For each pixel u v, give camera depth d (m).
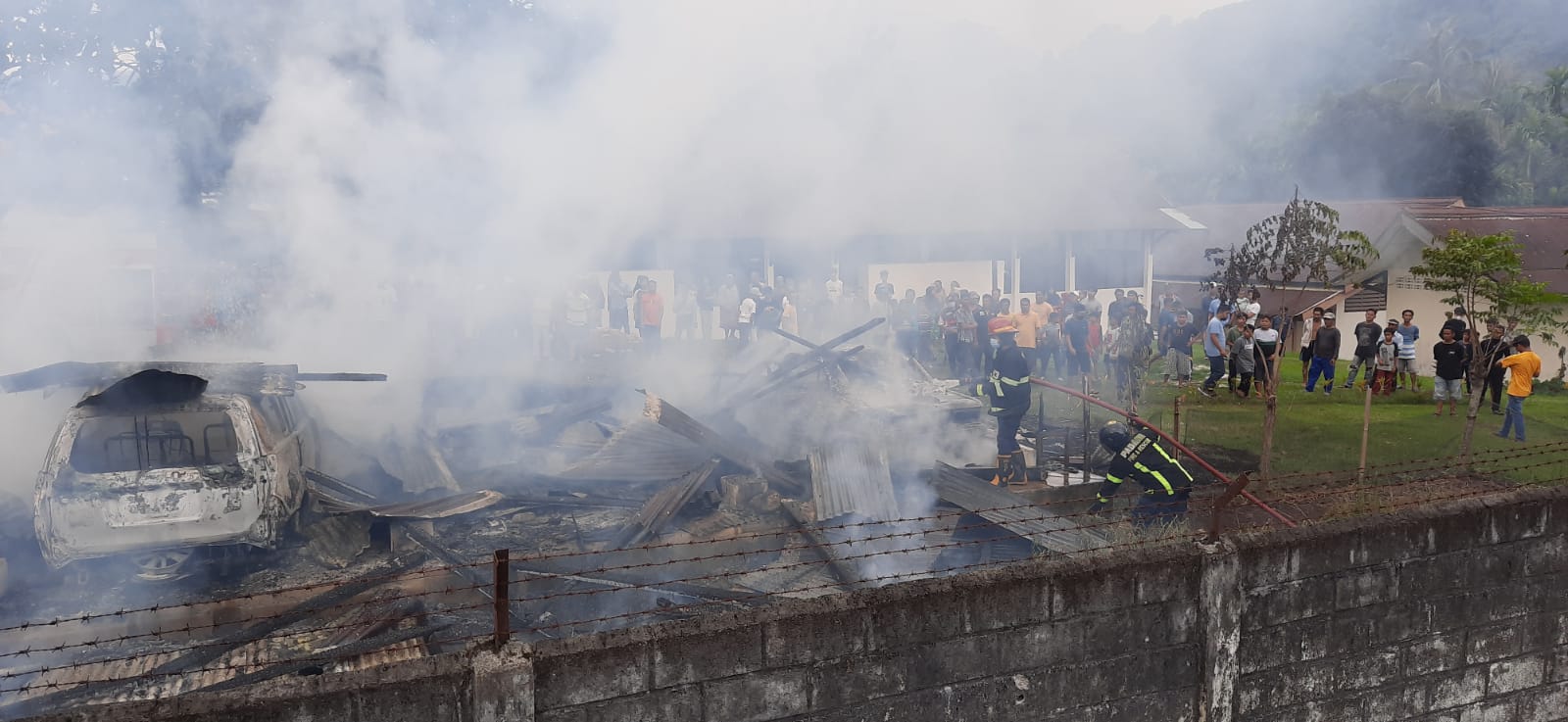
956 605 3.97
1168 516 6.43
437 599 6.05
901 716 3.97
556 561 6.56
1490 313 11.27
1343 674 4.62
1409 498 7.45
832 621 3.81
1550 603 4.94
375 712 3.40
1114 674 4.26
